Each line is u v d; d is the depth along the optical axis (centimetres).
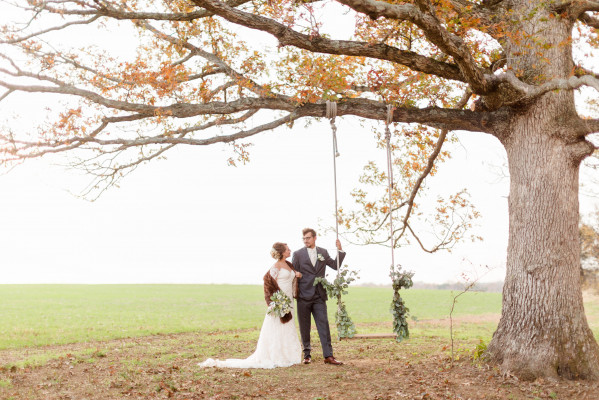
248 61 920
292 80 866
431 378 710
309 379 732
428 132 1145
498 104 791
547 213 749
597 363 708
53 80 859
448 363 799
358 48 754
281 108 852
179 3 988
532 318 735
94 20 910
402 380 708
